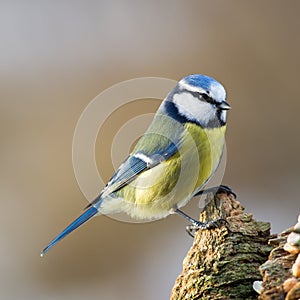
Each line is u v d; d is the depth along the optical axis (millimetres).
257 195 11414
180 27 13594
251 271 5227
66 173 11586
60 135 12148
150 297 10188
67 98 12727
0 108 12469
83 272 10750
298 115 12312
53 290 10680
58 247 10945
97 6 14234
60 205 11328
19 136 12164
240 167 11844
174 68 13086
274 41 13016
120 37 13695
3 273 10844
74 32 13898
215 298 5148
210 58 13109
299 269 4582
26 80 13133
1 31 14078
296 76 12625
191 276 5375
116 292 10430
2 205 11414
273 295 4488
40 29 14141
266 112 12422
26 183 11609
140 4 14102
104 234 10891
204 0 13820
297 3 13078
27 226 11188
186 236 10766
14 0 15008
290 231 5242
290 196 11266
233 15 13406
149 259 10617
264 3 13414
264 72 12844
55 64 13430
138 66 13164
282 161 11875
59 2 14461
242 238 5441
